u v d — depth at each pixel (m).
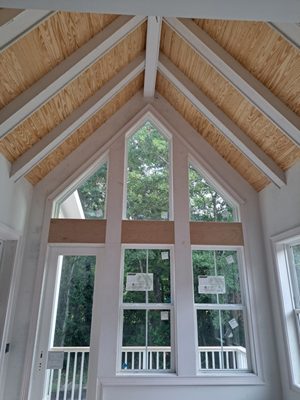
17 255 3.35
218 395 3.20
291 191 3.25
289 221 3.26
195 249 3.80
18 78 2.57
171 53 3.67
